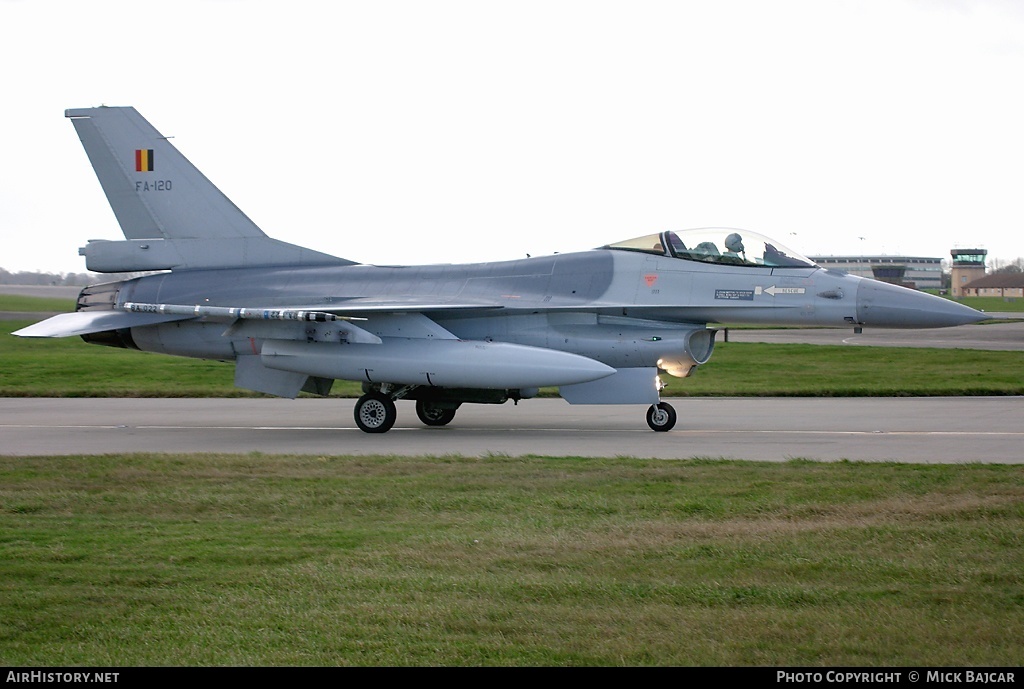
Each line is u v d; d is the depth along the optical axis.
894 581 19.31
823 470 30.72
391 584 19.34
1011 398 56.91
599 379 42.59
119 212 50.94
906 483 28.16
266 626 17.25
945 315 43.12
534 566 20.48
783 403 55.56
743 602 18.22
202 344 48.31
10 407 56.66
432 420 48.00
